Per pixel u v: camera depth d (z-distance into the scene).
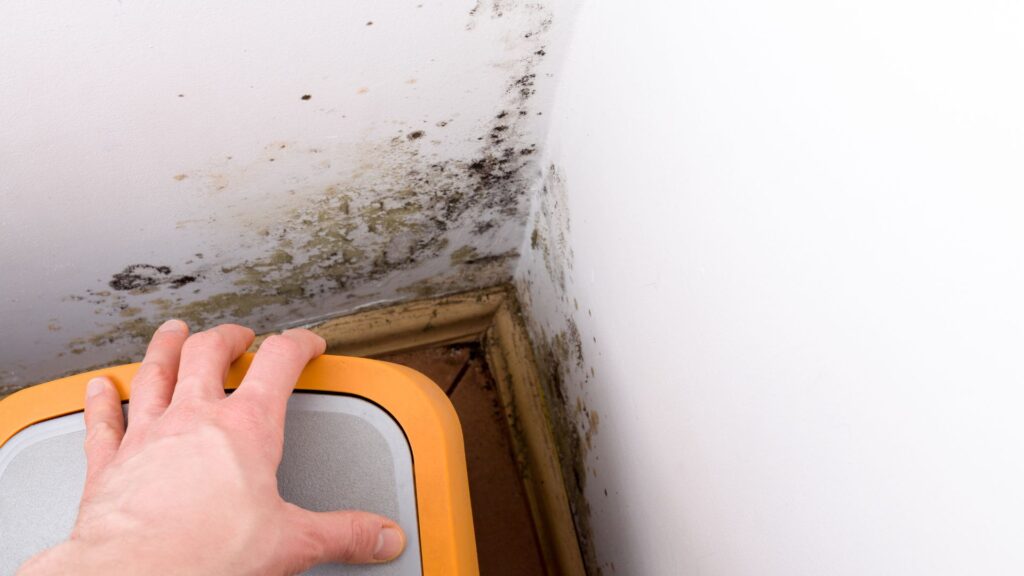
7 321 0.71
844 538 0.32
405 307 0.95
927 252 0.23
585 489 0.83
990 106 0.20
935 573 0.26
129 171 0.55
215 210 0.63
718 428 0.43
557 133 0.64
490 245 0.86
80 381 0.49
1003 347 0.21
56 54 0.42
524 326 0.98
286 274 0.79
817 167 0.29
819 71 0.27
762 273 0.35
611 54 0.48
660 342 0.51
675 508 0.54
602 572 0.82
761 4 0.30
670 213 0.44
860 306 0.28
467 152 0.65
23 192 0.54
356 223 0.72
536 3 0.49
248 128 0.54
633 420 0.61
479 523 0.98
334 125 0.56
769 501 0.38
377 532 0.43
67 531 0.45
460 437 0.50
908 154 0.24
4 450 0.48
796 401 0.34
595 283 0.65
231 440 0.39
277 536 0.36
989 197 0.21
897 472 0.27
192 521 0.34
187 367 0.44
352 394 0.49
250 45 0.46
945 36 0.21
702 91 0.37
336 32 0.47
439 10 0.47
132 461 0.38
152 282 0.72
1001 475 0.22
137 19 0.41
